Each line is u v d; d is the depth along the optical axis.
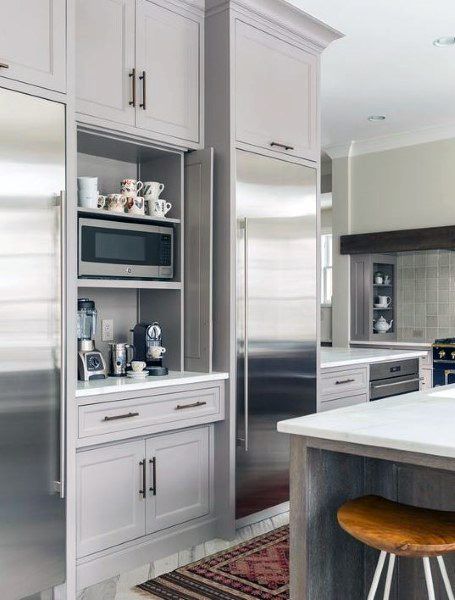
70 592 2.48
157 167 3.34
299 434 1.87
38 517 2.38
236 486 3.18
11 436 2.30
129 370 3.08
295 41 3.55
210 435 3.17
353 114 5.38
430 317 6.41
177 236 3.25
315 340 3.66
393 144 6.02
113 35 2.82
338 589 2.02
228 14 3.15
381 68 4.36
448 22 3.68
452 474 1.98
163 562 2.88
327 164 7.14
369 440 1.72
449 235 5.58
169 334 3.28
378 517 1.75
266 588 2.62
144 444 2.83
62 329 2.42
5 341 2.28
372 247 6.08
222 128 3.18
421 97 4.96
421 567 2.09
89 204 2.86
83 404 2.54
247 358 3.23
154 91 2.99
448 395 2.55
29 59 2.36
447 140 5.70
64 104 2.47
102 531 2.67
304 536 1.90
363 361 4.20
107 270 2.88
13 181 2.31
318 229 3.71
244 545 3.08
